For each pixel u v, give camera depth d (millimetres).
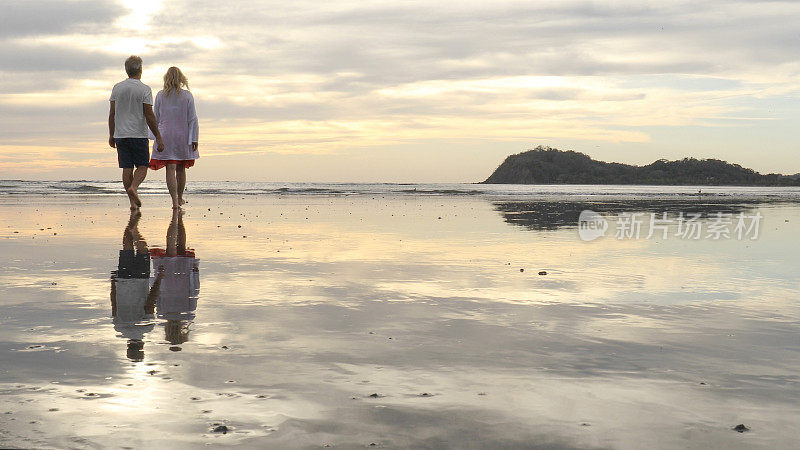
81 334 2740
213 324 2967
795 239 7617
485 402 2031
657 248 6535
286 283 4113
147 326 2904
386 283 4188
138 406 1950
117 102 9859
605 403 2037
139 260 5055
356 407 1971
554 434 1799
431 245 6555
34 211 10945
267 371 2289
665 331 2975
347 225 8945
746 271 4906
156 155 10844
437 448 1695
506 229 8602
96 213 10453
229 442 1714
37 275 4258
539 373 2326
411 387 2156
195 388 2105
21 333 2746
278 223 9117
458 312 3326
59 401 1978
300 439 1737
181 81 10906
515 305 3529
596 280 4406
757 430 1846
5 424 1806
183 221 9078
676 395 2119
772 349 2682
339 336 2789
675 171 110000
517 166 137125
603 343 2742
